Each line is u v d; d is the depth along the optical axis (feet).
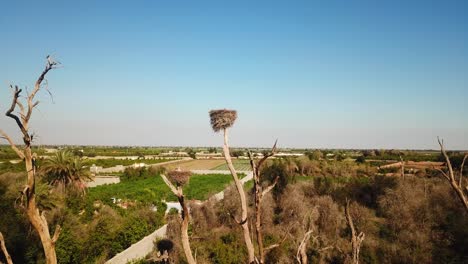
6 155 276.41
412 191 134.31
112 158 466.70
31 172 35.73
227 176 333.62
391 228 115.44
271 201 130.31
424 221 116.57
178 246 82.99
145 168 329.31
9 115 33.83
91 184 269.23
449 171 34.71
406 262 91.30
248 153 32.37
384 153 393.09
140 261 83.71
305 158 275.80
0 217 77.61
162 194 222.07
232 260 86.74
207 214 122.83
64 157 144.66
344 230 110.22
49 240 36.40
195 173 370.12
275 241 93.09
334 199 150.00
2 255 71.82
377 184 156.15
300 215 111.45
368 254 89.81
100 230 103.65
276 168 169.17
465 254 94.94
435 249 96.63
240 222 34.68
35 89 35.24
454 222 108.47
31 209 35.86
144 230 122.11
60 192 134.10
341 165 249.75
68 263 88.28
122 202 191.52
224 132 34.65
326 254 86.99
